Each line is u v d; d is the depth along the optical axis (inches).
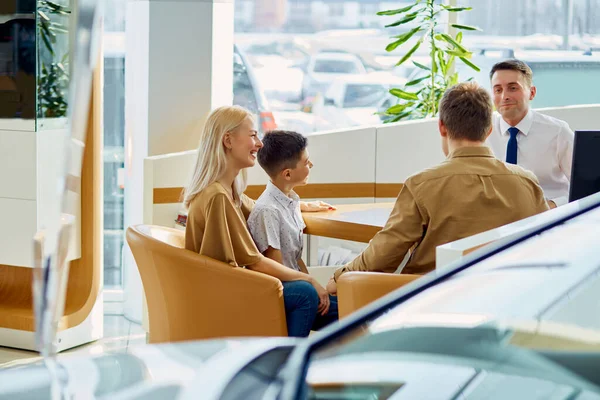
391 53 225.1
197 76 181.9
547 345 40.5
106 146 207.2
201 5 180.4
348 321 41.1
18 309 166.2
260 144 123.6
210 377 41.2
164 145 182.1
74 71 35.5
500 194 100.2
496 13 227.0
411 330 40.6
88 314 170.2
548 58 229.1
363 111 226.4
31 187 157.8
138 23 181.0
